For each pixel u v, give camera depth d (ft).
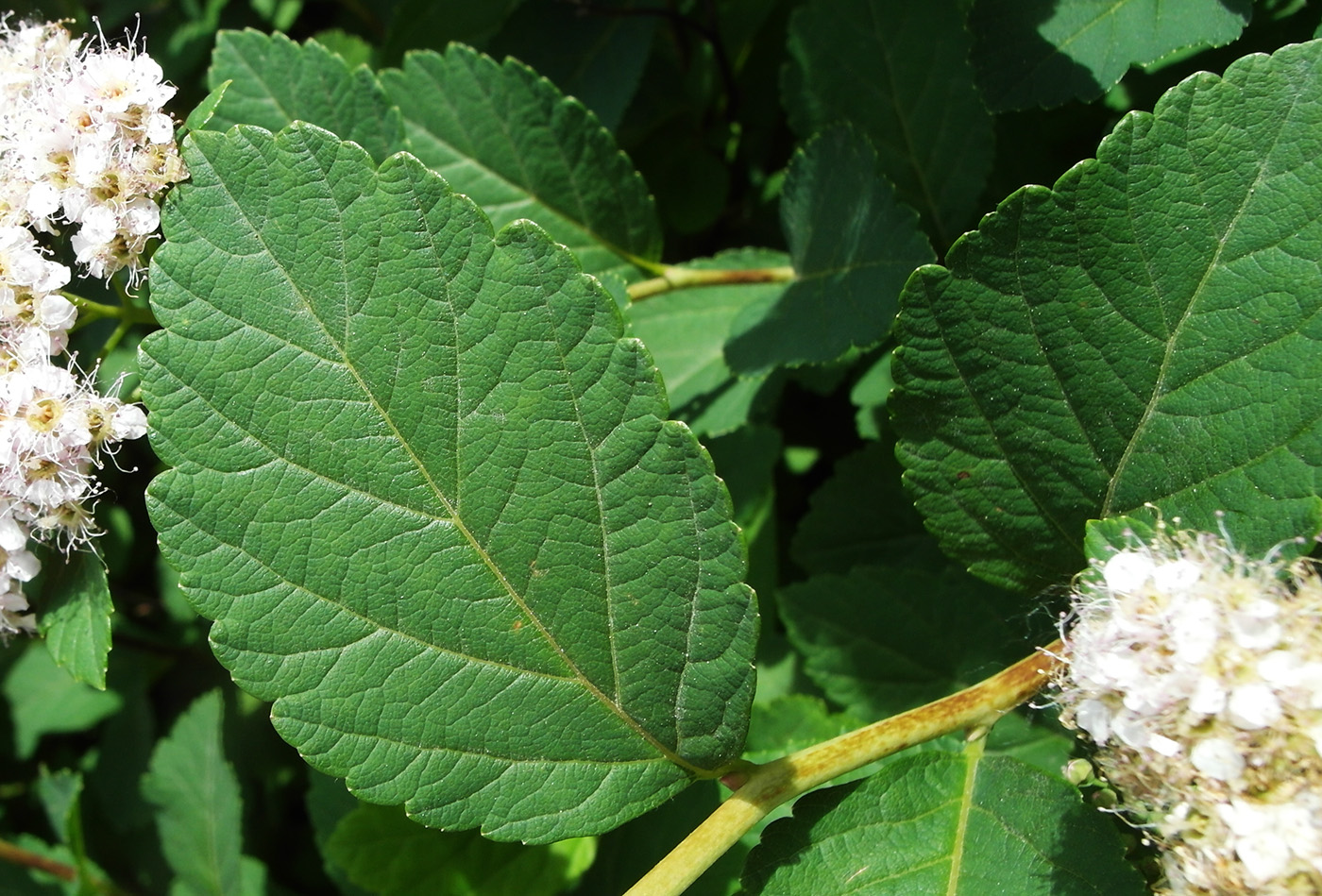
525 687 0.93
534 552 0.93
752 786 0.94
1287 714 0.88
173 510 0.92
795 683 1.12
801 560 1.16
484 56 1.13
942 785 0.94
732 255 1.16
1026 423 0.95
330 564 0.92
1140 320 0.93
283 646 0.92
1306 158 0.91
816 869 0.93
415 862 1.06
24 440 0.97
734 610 0.93
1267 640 0.88
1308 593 0.89
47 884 1.23
